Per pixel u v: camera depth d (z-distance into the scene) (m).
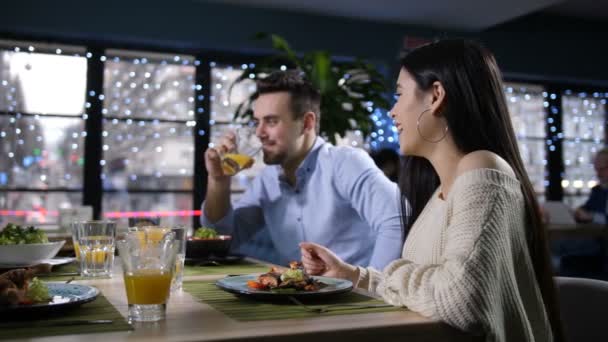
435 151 1.15
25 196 4.90
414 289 0.92
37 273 1.40
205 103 5.31
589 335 1.24
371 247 2.00
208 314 0.90
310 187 2.00
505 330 0.92
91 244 1.37
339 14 5.50
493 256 0.90
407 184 1.36
